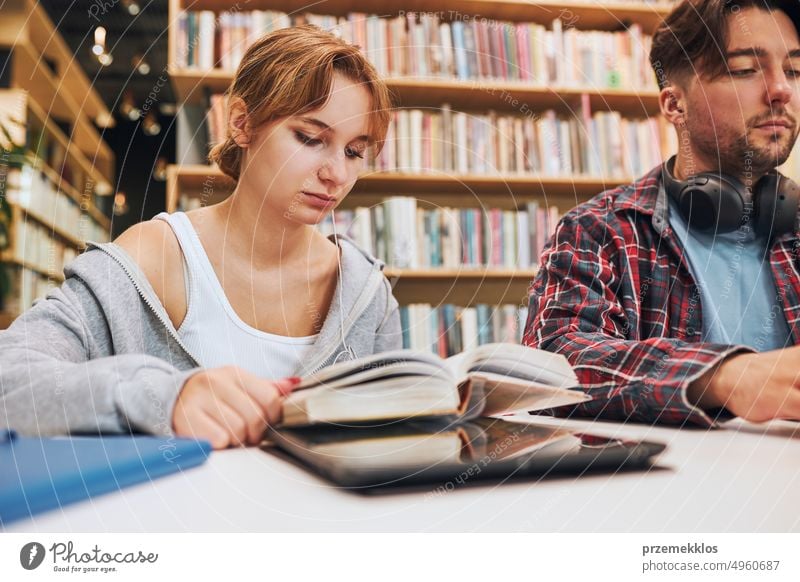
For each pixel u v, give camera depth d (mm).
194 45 1254
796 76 730
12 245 1962
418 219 1350
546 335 674
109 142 2840
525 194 1439
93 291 552
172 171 1256
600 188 1408
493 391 400
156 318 593
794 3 727
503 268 1384
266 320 664
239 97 626
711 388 478
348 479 271
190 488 283
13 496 240
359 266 713
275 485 291
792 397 437
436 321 1326
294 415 372
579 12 1437
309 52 593
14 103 2236
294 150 617
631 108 1445
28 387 377
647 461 319
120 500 266
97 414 358
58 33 2465
